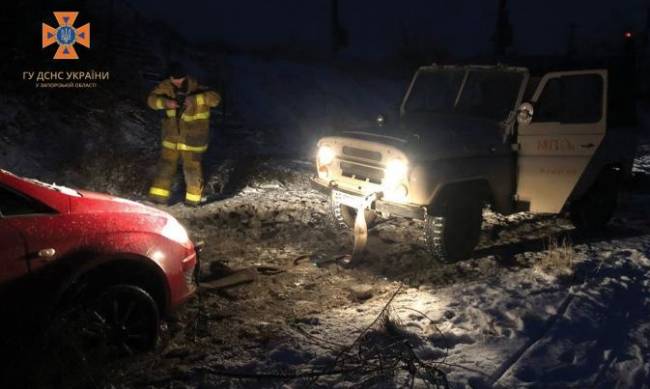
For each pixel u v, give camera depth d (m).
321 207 9.64
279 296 6.03
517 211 7.57
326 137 7.33
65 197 4.44
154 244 4.65
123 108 13.86
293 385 4.34
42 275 4.06
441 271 6.84
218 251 7.39
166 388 4.26
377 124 7.64
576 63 7.55
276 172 11.87
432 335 5.17
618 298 6.12
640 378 4.52
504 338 5.16
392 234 8.28
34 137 11.08
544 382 4.46
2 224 4.02
